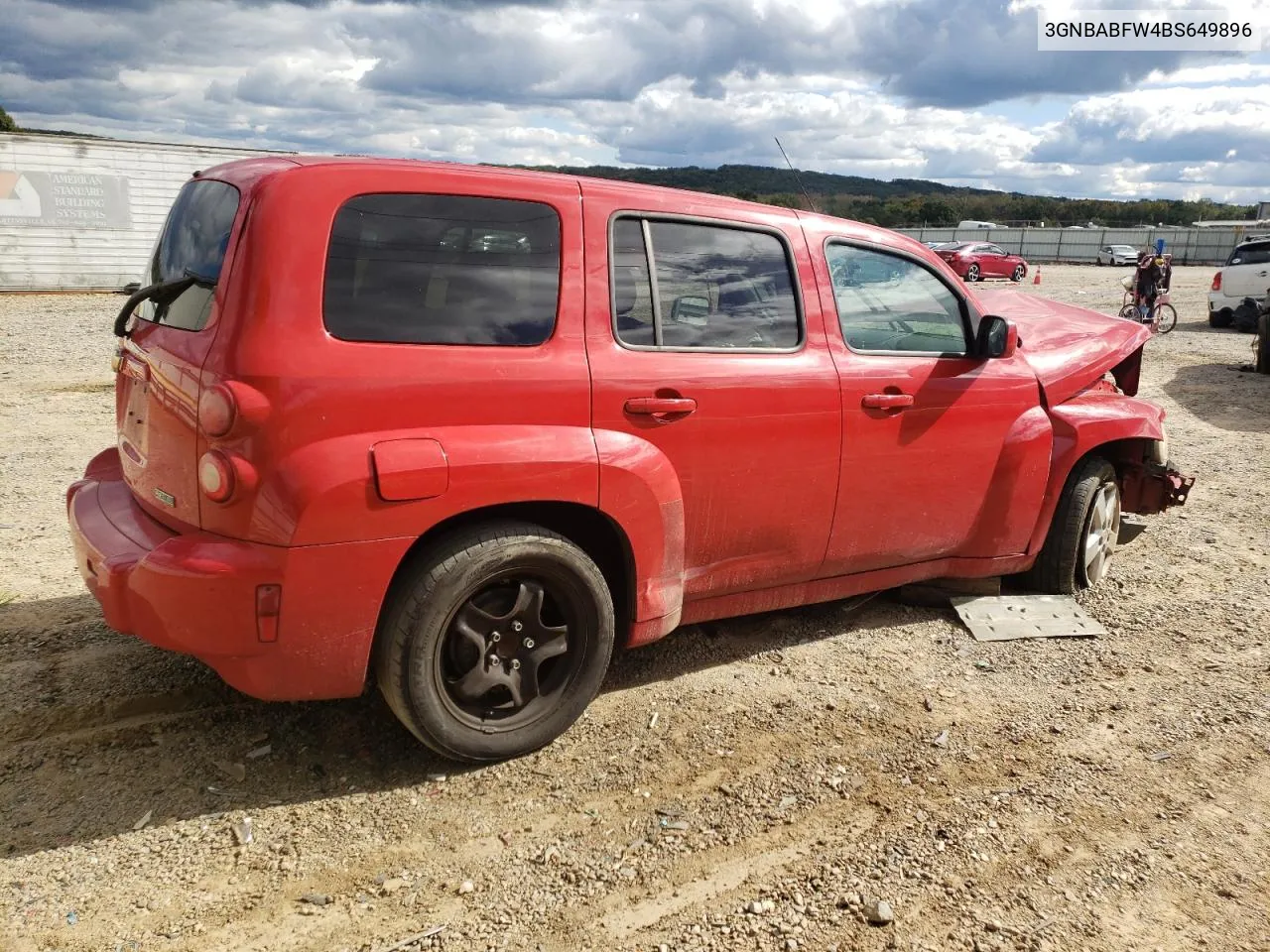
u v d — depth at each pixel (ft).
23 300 61.77
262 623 8.68
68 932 7.66
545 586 10.25
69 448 23.47
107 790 9.55
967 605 15.05
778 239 12.15
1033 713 12.07
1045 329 16.81
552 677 10.62
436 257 9.43
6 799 9.31
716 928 8.07
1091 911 8.48
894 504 13.20
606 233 10.54
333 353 8.73
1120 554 18.22
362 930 7.89
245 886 8.33
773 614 14.84
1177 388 38.27
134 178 68.90
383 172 9.28
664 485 10.73
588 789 10.00
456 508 9.25
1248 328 58.65
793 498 12.10
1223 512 21.24
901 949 7.91
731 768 10.54
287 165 9.14
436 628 9.40
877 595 15.74
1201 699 12.55
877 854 9.15
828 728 11.48
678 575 11.32
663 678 12.57
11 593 14.19
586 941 7.86
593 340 10.28
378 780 9.97
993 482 14.30
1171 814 10.00
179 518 9.28
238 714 11.05
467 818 9.42
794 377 11.81
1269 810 10.16
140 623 9.00
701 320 11.30
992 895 8.63
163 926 7.80
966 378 13.75
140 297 9.84
